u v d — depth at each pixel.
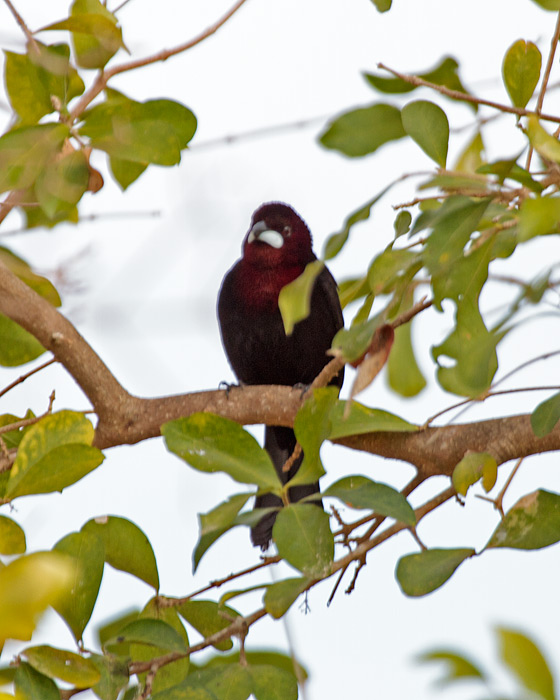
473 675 4.05
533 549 5.12
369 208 4.90
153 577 5.67
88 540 5.11
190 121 5.72
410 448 6.67
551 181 4.75
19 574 3.04
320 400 5.11
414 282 5.76
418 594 4.95
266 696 5.20
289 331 4.30
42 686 4.71
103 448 7.05
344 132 6.10
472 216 4.69
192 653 5.52
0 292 6.49
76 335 6.71
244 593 5.42
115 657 5.12
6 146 5.28
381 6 5.77
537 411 5.31
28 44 5.69
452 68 6.41
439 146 5.38
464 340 4.91
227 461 4.98
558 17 5.29
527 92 5.30
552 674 3.97
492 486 5.49
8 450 6.41
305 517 4.76
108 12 5.70
